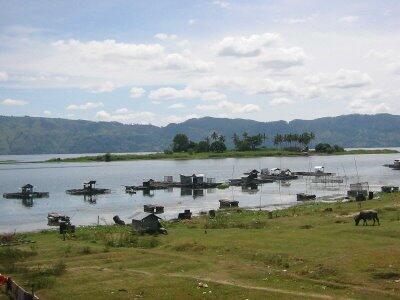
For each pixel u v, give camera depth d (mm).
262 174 182875
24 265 45188
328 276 37125
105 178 198250
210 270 41344
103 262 46062
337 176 179625
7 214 103000
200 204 115312
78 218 95625
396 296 31969
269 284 36344
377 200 90062
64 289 36312
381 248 43594
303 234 53531
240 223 69000
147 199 128375
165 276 39719
